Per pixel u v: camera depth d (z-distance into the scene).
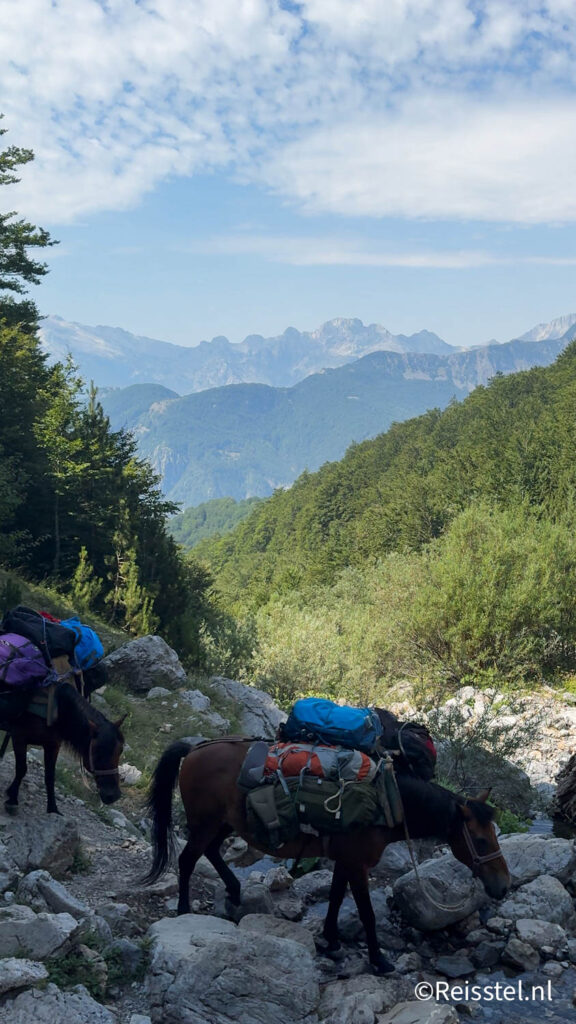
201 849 6.90
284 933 6.56
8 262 35.28
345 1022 5.35
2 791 8.27
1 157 33.69
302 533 138.50
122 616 29.19
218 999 5.30
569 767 12.44
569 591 25.25
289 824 6.26
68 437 38.47
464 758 12.90
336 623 29.67
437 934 7.11
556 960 6.68
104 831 8.88
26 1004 4.91
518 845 8.43
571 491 50.84
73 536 37.25
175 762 7.02
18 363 34.50
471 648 24.80
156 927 6.19
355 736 6.55
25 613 7.85
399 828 6.48
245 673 24.06
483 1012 5.93
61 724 7.44
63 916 5.83
